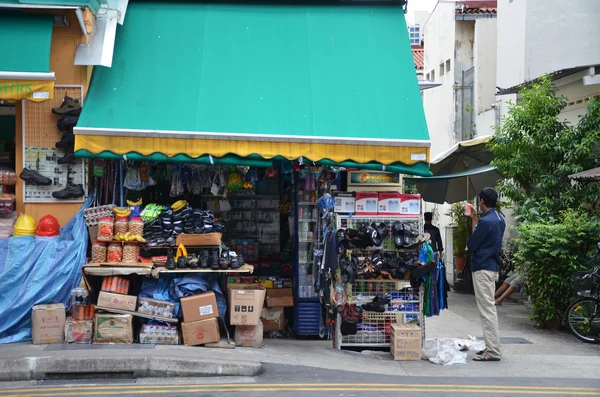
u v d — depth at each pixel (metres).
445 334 11.19
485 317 8.98
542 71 16.31
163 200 10.51
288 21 10.32
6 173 9.38
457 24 22.34
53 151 9.39
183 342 8.66
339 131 9.10
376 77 9.75
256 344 8.91
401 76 9.79
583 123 12.60
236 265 8.95
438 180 16.36
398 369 8.45
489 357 8.95
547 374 8.21
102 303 8.56
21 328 8.76
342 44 10.09
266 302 9.97
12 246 8.84
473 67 21.52
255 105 9.29
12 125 11.05
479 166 16.25
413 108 9.45
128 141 8.79
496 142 13.77
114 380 7.59
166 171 9.81
